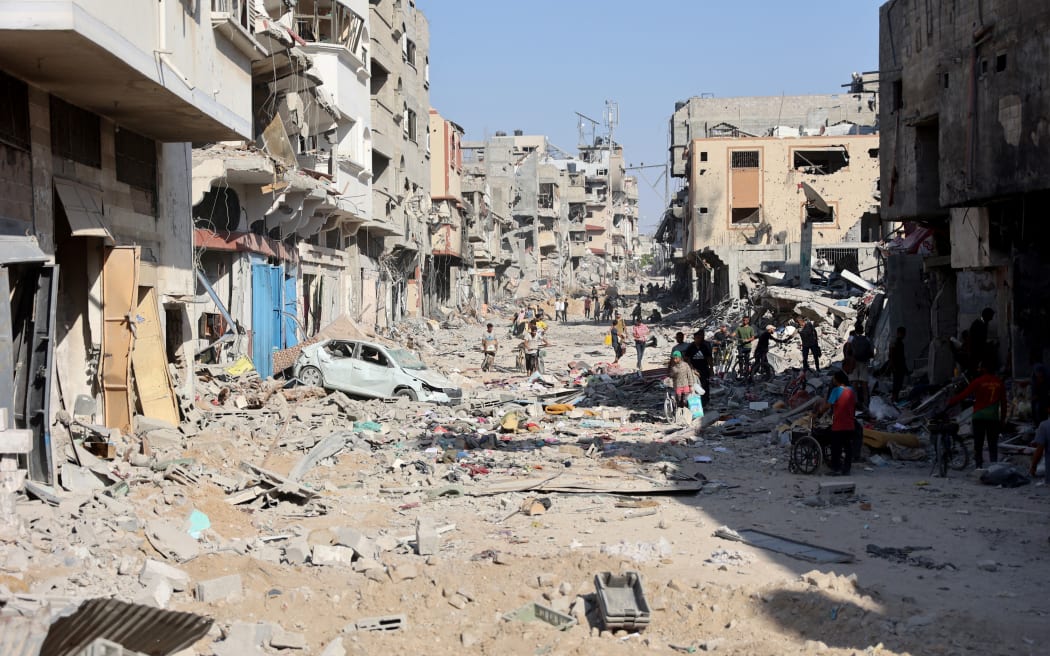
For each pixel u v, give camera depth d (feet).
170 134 59.31
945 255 82.58
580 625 28.55
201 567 32.24
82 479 40.29
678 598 29.73
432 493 46.55
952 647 25.67
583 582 31.65
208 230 84.89
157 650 22.03
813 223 217.36
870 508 42.68
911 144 78.69
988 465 51.16
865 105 273.33
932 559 34.40
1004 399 50.24
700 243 220.43
